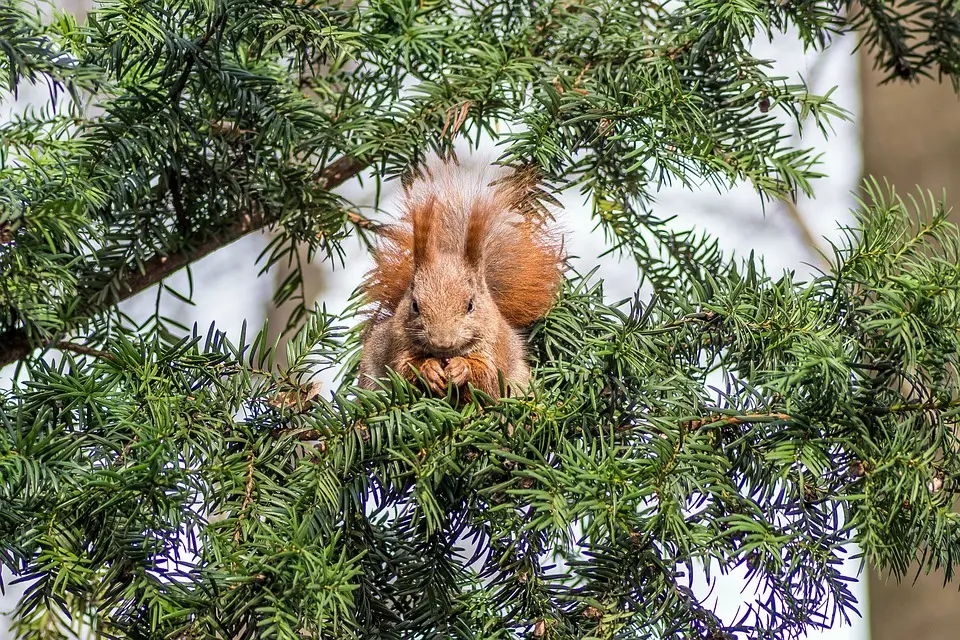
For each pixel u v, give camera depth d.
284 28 5.73
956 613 9.72
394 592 5.11
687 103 5.94
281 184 6.36
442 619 5.04
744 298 5.54
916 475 4.77
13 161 5.56
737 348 5.54
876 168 10.42
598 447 5.05
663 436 5.05
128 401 5.12
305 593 4.36
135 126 5.69
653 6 6.82
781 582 4.95
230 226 6.44
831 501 4.98
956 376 5.07
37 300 5.50
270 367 5.39
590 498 4.54
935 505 4.85
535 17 6.68
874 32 7.32
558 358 6.67
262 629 4.48
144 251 6.10
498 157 6.25
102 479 4.62
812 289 5.47
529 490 4.49
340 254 6.77
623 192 6.79
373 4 6.50
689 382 5.28
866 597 10.32
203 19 6.15
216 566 4.52
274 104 6.02
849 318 5.41
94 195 5.51
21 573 4.77
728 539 4.89
